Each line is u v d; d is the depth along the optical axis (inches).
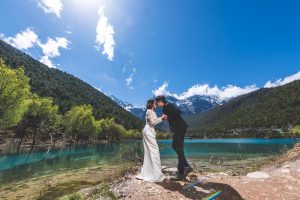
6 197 644.1
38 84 6456.7
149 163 370.0
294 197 322.7
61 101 6063.0
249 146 3149.6
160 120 379.9
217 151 2375.7
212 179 382.3
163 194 316.8
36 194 659.4
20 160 1592.0
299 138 5428.2
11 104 1836.9
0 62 1852.9
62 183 792.3
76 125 3801.7
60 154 2069.4
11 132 3255.4
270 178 395.5
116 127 5890.8
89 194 389.7
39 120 2992.1
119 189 349.4
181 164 376.5
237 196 322.3
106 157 1755.7
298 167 473.7
